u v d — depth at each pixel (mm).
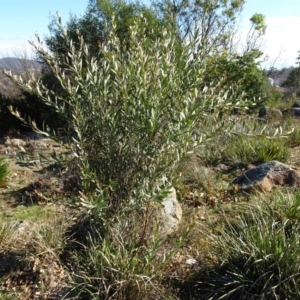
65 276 4090
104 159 3672
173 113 3426
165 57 3568
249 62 11992
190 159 6723
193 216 5000
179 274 4059
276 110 12750
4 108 12203
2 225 4793
